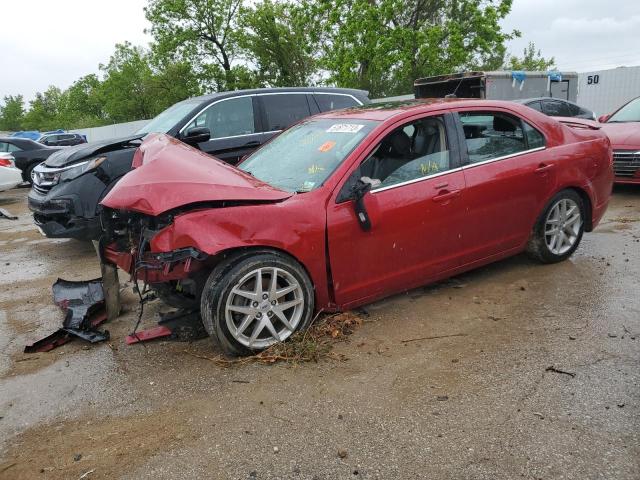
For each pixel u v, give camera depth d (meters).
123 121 53.69
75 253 7.39
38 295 5.48
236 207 3.51
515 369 3.32
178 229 3.37
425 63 29.05
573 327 3.85
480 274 5.04
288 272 3.63
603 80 21.25
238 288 3.49
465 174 4.34
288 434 2.80
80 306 4.60
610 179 5.43
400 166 4.10
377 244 3.94
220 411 3.05
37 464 2.70
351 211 3.82
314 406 3.04
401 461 2.55
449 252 4.34
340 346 3.72
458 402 3.00
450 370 3.35
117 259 4.08
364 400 3.07
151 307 4.76
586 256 5.45
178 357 3.75
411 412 2.93
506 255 4.80
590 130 5.43
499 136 4.65
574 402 2.93
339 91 8.42
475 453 2.57
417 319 4.13
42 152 17.16
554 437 2.65
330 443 2.71
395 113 4.26
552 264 5.21
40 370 3.72
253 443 2.74
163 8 37.09
